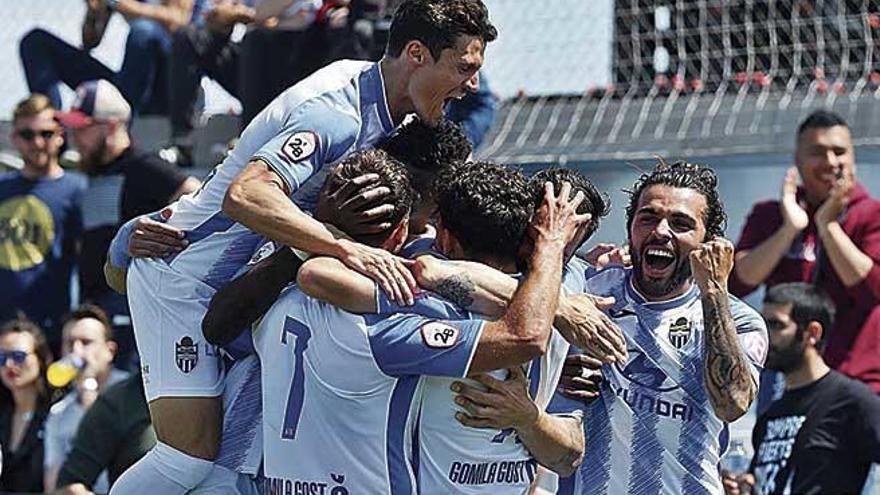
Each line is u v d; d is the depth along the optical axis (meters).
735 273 12.20
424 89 7.49
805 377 10.86
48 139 13.79
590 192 8.00
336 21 13.72
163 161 13.32
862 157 12.98
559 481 8.44
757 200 13.09
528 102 14.86
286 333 7.18
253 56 14.07
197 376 7.89
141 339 8.04
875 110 13.69
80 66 16.02
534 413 7.21
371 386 7.03
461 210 7.16
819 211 11.93
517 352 6.90
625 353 7.55
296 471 7.21
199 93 15.20
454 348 6.92
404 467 7.14
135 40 15.41
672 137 13.92
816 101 13.94
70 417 11.85
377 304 6.98
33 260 13.80
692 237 8.21
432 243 7.55
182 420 7.87
